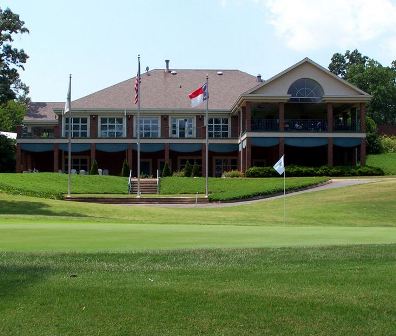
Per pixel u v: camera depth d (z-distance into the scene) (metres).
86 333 6.23
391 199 34.59
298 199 36.84
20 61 64.25
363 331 6.38
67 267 9.37
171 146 55.03
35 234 15.20
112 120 57.38
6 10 61.25
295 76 50.81
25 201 31.27
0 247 12.27
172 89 60.00
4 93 65.25
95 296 7.42
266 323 6.55
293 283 8.30
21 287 7.81
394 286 8.15
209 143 55.59
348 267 9.62
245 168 51.50
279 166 28.86
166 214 28.62
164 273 8.95
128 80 61.19
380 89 95.06
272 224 24.75
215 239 14.37
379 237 15.47
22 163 57.69
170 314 6.79
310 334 6.29
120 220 24.80
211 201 38.28
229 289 7.86
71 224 19.77
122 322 6.54
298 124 51.97
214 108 57.59
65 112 48.84
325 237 15.34
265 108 54.50
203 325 6.48
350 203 33.78
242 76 63.03
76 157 58.06
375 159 60.31
